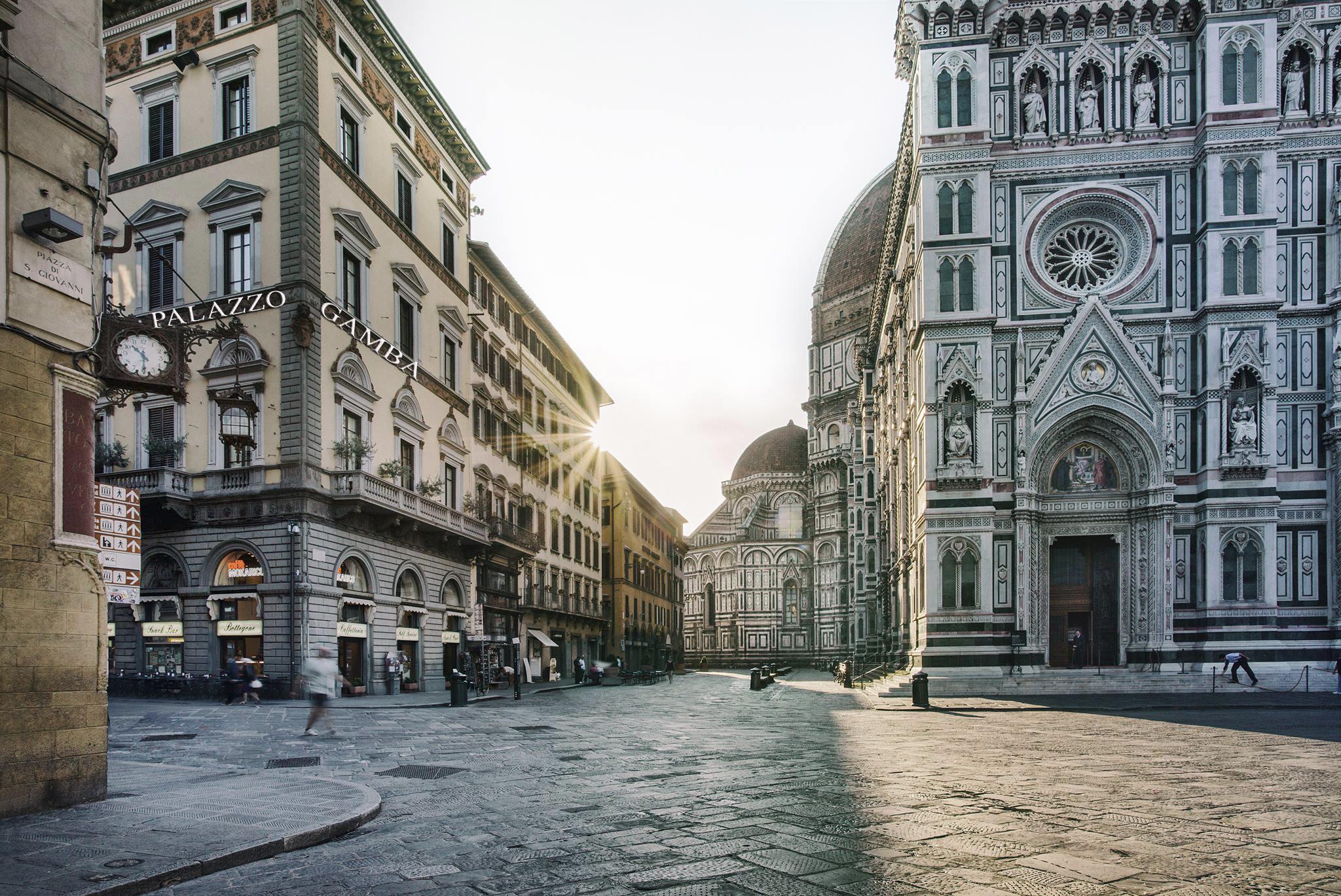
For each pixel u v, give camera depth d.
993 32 36.91
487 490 46.66
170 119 33.38
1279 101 36.16
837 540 104.44
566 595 61.31
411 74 39.00
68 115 11.12
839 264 106.81
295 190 30.73
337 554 31.38
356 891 7.22
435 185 42.16
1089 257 37.03
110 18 34.34
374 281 35.62
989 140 36.47
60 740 10.14
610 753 16.22
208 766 14.31
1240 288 34.81
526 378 54.75
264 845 8.31
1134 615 35.00
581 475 68.00
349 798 10.58
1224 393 34.56
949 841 8.74
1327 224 35.50
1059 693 32.72
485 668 43.69
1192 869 7.73
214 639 30.28
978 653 34.22
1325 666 33.16
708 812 10.29
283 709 25.48
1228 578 34.03
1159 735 19.59
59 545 10.40
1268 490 34.03
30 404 10.30
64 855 7.88
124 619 31.72
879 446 66.31
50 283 10.67
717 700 34.91
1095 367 35.78
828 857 8.13
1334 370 34.50
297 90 30.98
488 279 48.53
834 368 106.56
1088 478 35.97
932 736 19.47
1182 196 36.31
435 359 40.94
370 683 33.16
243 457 30.58
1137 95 36.75
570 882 7.42
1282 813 10.19
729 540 114.56
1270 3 35.34
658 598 94.69
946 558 35.00
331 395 31.75
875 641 69.69
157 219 32.81
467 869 7.87
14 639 9.80
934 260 36.19
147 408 32.25
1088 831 9.16
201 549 30.70
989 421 35.44
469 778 13.10
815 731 20.78
